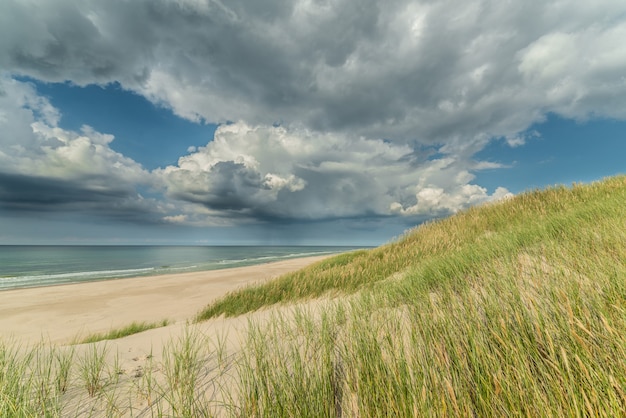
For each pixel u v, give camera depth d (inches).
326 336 110.6
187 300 592.7
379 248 602.2
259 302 302.8
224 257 2620.6
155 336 177.0
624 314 71.1
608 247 132.7
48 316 482.6
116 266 1637.6
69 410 87.2
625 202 217.8
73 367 122.0
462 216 516.1
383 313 127.4
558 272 110.2
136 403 91.9
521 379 61.4
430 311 110.2
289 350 117.2
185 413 77.7
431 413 59.5
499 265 145.8
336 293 267.6
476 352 72.2
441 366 72.1
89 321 449.1
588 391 55.3
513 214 384.8
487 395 61.0
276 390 77.0
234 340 153.3
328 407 70.7
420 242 444.8
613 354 63.1
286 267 1248.2
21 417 78.6
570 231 179.5
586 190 380.8
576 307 82.9
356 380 77.5
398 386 67.2
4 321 455.5
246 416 74.6
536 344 73.4
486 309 96.8
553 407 54.8
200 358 127.2
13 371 104.3
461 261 177.9
